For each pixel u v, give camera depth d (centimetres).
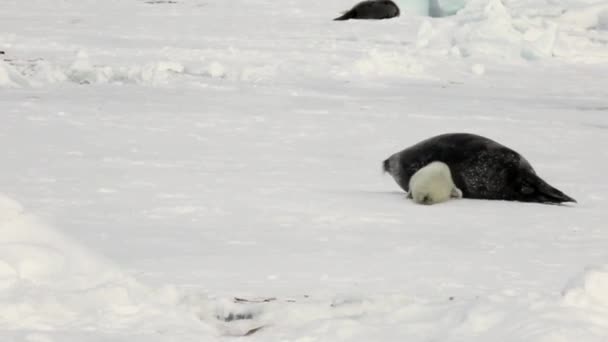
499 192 2969
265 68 6806
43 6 11681
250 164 3456
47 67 6112
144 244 2102
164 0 12688
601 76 7575
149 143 3831
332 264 1955
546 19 10356
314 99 5569
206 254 2025
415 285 1781
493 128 4688
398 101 5662
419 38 9144
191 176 3116
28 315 1478
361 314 1583
